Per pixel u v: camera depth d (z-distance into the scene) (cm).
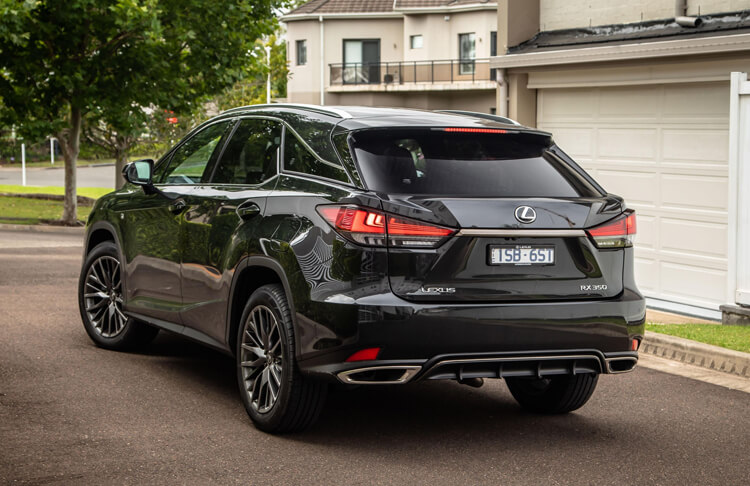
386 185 493
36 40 2359
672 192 1122
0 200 3306
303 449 510
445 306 479
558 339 502
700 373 751
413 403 625
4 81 2434
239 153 611
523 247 497
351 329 473
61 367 686
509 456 509
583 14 1289
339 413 593
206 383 654
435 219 481
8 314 907
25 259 1455
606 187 1211
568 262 510
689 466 500
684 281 1116
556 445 534
